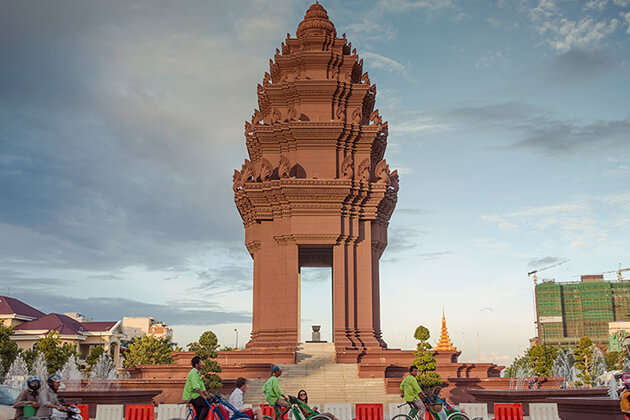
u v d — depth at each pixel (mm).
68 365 82938
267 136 55219
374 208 53656
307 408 22625
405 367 46438
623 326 185250
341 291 51531
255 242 54469
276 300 52125
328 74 56844
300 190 51750
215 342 40469
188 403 20000
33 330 104375
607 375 79062
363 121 58594
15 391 24438
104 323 118062
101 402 34062
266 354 48781
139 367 46875
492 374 50156
